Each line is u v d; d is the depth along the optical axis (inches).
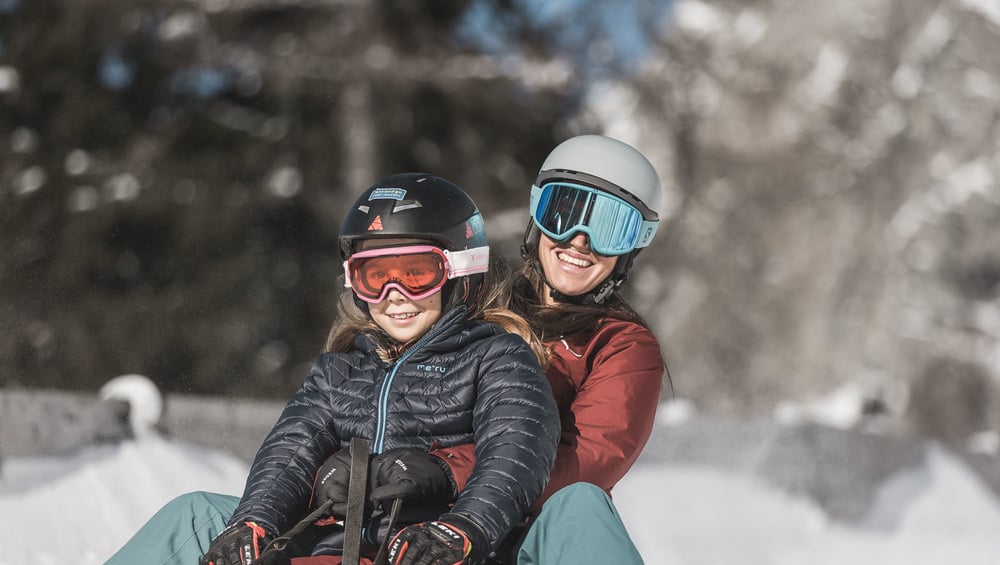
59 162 1117.1
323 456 179.8
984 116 1533.0
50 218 1071.6
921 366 1449.3
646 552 353.4
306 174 1136.8
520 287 223.0
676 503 375.6
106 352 1002.1
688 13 1503.4
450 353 181.8
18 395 271.4
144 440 287.1
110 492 262.2
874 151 1486.2
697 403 1309.1
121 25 1138.0
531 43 1192.8
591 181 214.4
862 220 1465.3
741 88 1456.7
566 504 165.6
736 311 1385.3
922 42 1546.5
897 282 1466.5
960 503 406.3
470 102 1153.4
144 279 1079.0
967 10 1565.0
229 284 1064.8
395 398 178.5
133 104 1173.7
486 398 176.1
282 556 172.2
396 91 1124.5
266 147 1141.1
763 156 1441.9
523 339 185.3
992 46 1573.6
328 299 1093.8
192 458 291.3
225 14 1154.7
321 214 1132.5
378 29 1136.8
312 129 1153.4
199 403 304.3
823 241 1434.5
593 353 210.5
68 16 1132.5
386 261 180.9
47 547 233.3
